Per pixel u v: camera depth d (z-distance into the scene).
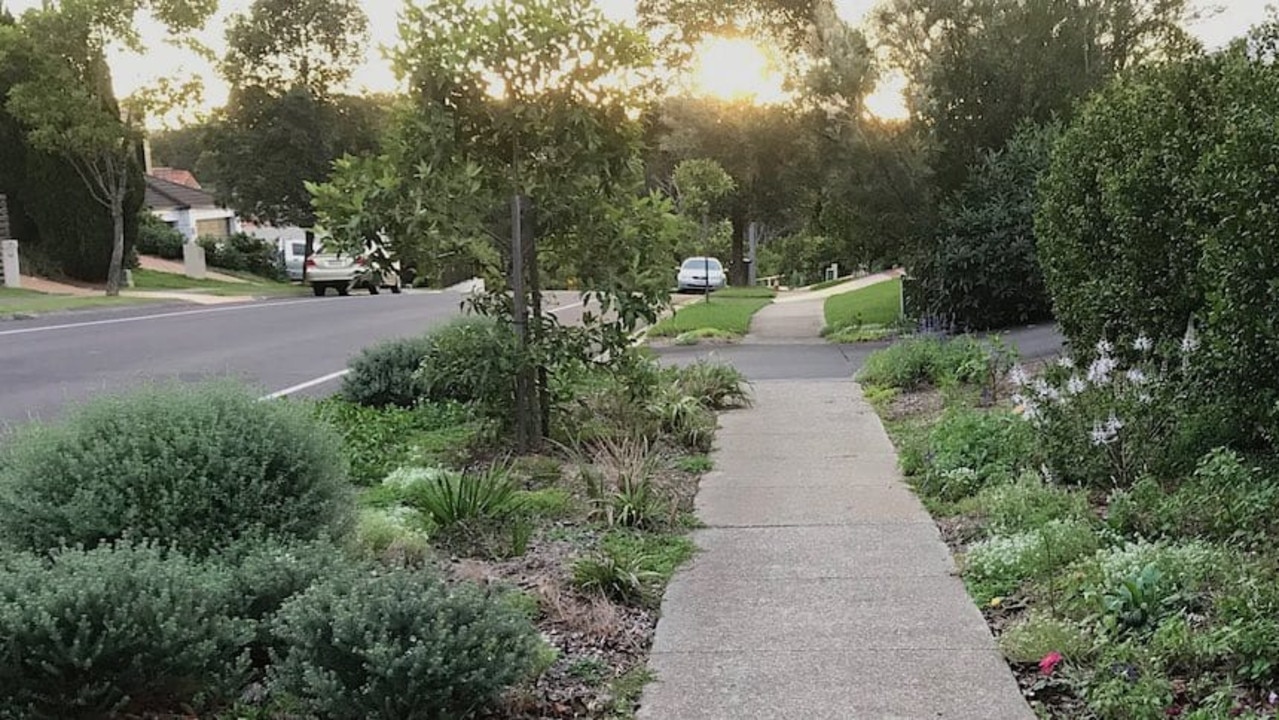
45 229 30.11
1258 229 5.11
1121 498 5.41
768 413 9.80
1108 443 6.07
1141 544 4.80
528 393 8.14
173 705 3.70
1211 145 6.09
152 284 32.97
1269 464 5.73
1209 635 3.80
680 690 3.93
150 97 26.66
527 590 4.92
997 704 3.73
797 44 26.03
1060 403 6.59
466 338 8.00
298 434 4.96
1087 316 7.93
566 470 7.49
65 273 30.73
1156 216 6.90
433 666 3.36
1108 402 6.26
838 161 17.12
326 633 3.51
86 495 4.43
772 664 4.14
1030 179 15.93
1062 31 16.84
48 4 25.77
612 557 5.21
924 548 5.59
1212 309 5.71
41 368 13.61
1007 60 16.66
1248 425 6.03
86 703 3.47
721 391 10.22
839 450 8.13
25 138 28.55
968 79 16.91
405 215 7.88
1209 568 4.41
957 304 16.56
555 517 6.24
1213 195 5.61
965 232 16.41
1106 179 7.37
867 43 17.12
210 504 4.57
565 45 7.85
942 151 16.84
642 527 6.06
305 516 4.80
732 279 43.84
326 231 7.98
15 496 4.49
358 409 9.86
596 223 8.28
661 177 37.25
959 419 7.55
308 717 3.60
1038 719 3.62
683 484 7.15
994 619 4.57
